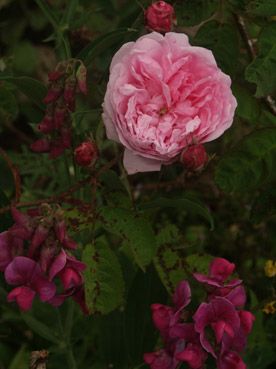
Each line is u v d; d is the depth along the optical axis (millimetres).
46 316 857
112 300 689
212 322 674
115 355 843
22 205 698
